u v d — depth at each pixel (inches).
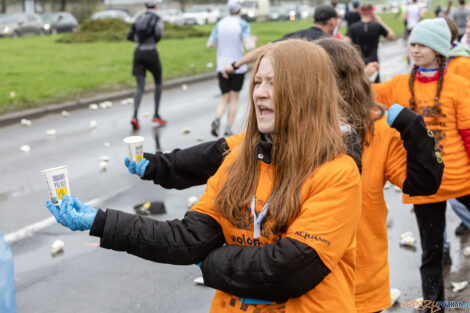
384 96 144.8
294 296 65.9
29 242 192.5
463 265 169.6
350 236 67.9
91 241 193.3
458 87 132.4
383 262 96.5
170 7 2161.7
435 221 132.3
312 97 67.1
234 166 72.9
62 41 1057.5
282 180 68.5
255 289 66.1
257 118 70.0
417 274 165.6
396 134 93.2
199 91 534.0
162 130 372.8
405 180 88.7
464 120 130.3
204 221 72.5
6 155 313.4
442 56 133.6
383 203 96.2
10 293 80.0
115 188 250.8
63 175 71.7
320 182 66.6
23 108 422.3
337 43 95.0
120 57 770.8
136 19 368.5
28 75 594.6
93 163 294.5
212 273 68.5
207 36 1169.4
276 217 67.6
